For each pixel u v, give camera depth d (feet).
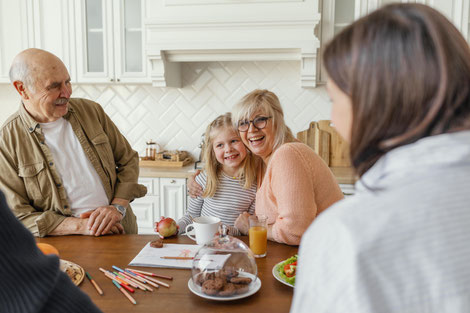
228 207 6.03
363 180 1.58
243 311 3.25
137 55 10.57
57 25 10.64
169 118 11.76
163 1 9.90
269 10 9.55
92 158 6.32
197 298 3.48
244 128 5.29
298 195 4.35
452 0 9.23
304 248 1.53
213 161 6.02
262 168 6.01
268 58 9.98
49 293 1.82
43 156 5.96
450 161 1.40
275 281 3.80
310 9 9.43
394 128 1.52
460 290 1.24
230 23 9.64
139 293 3.58
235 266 3.50
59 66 5.75
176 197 10.25
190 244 4.84
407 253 1.30
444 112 1.46
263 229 4.38
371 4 9.53
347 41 1.62
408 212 1.36
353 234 1.35
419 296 1.26
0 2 10.71
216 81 11.48
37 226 5.22
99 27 10.61
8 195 5.78
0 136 5.83
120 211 6.27
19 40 10.78
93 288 3.70
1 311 1.70
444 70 1.41
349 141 1.77
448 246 1.29
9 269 1.71
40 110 5.82
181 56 10.25
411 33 1.47
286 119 11.30
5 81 10.96
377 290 1.28
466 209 1.35
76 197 6.22
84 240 5.08
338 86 1.68
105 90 11.84
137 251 4.65
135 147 11.98
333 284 1.35
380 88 1.50
